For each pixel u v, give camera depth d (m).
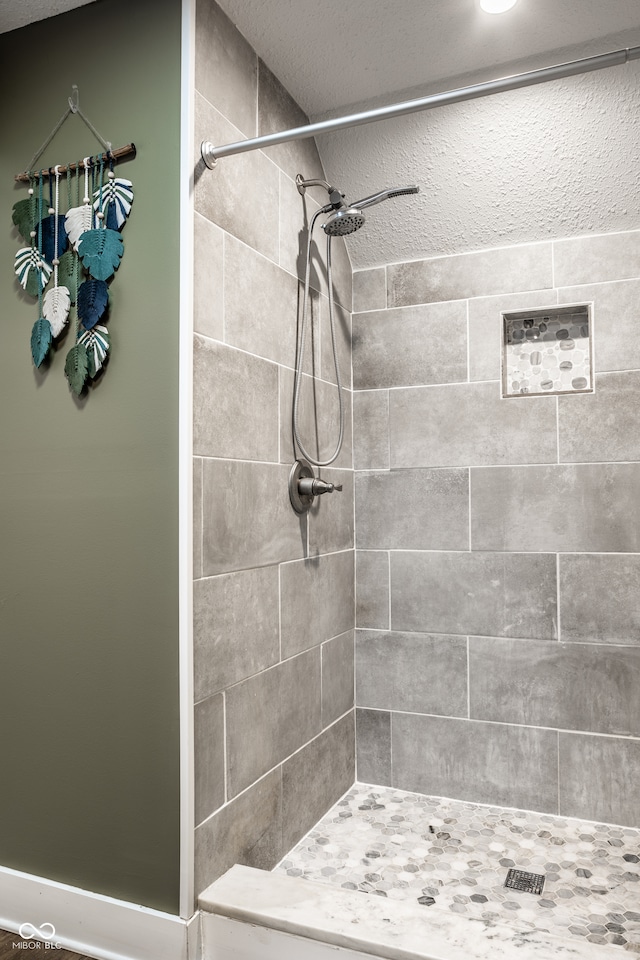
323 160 2.39
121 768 1.71
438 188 2.33
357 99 2.21
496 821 2.32
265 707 1.98
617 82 1.97
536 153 2.18
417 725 2.53
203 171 1.72
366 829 2.25
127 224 1.73
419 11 1.81
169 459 1.66
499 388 2.44
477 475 2.46
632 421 2.29
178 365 1.66
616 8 1.78
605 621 2.32
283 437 2.10
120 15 1.76
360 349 2.62
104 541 1.74
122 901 1.70
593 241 2.34
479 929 1.56
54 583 1.79
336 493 2.48
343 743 2.51
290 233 2.17
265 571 1.99
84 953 1.71
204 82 1.73
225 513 1.79
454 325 2.50
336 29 1.89
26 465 1.83
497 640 2.43
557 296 2.38
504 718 2.42
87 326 1.74
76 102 1.80
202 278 1.71
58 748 1.78
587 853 2.10
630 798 2.28
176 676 1.65
